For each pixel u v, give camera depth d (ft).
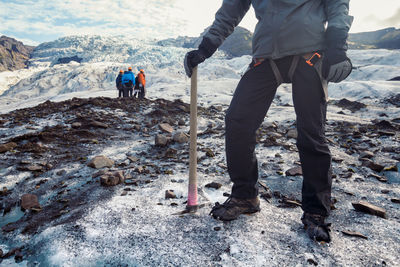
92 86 384.47
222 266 4.12
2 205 7.00
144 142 13.20
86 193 7.33
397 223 5.55
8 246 5.17
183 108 21.47
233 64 304.09
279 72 4.91
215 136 14.14
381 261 4.24
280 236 4.91
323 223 4.94
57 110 19.54
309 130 4.82
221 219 5.35
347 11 4.37
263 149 11.51
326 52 4.36
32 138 12.46
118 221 5.49
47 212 6.44
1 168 9.28
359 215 5.94
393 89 47.83
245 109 5.10
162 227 5.21
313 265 4.13
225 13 5.24
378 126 15.49
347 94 52.70
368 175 8.62
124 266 4.24
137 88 39.58
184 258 4.30
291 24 4.62
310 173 5.01
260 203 6.45
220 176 8.53
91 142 12.71
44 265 4.41
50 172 9.12
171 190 7.20
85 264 4.32
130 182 7.88
